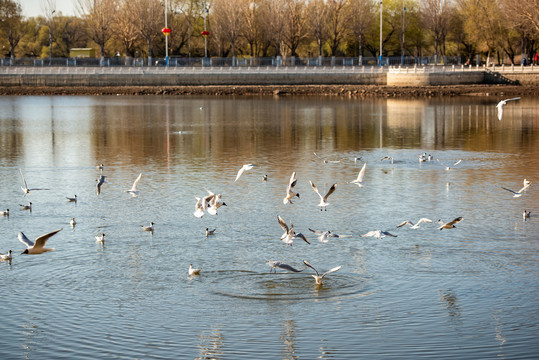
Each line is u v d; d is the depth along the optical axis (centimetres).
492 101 10081
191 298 2056
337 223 2898
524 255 2434
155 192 3534
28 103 10188
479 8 13075
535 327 1847
